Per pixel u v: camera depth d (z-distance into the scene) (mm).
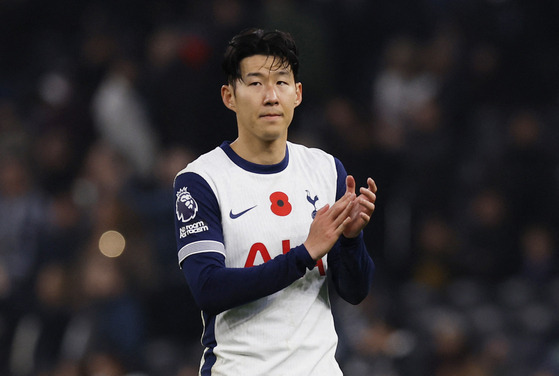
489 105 37625
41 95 40375
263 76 13594
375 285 32438
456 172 34844
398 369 29828
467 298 32250
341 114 34969
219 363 13750
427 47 38719
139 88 37344
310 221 13844
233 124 35969
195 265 13383
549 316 31656
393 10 39375
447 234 33875
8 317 32594
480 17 38781
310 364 13609
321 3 39312
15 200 34938
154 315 32125
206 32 36656
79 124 38781
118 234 32469
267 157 13945
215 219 13633
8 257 34375
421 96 37688
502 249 33844
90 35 41438
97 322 30938
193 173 13820
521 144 35219
